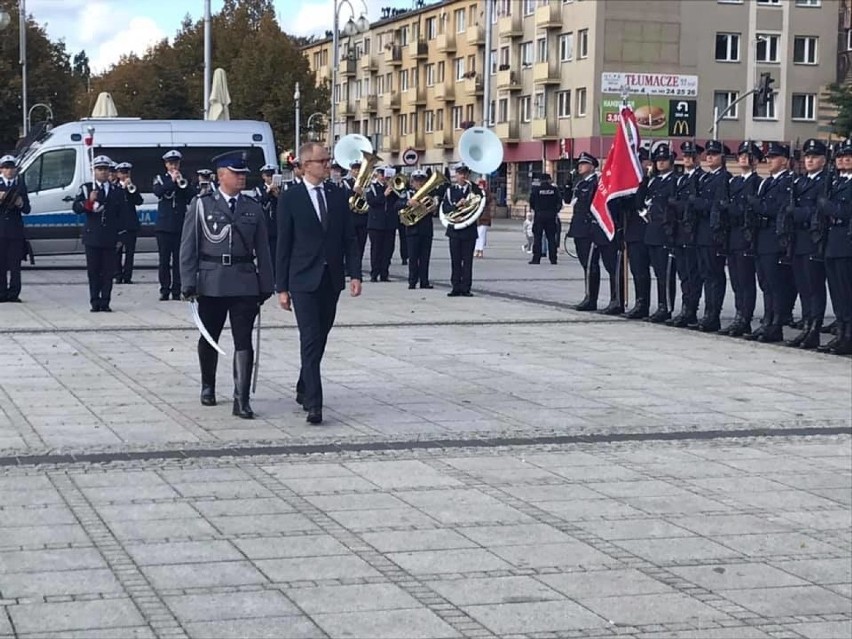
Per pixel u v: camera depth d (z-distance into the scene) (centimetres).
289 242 1023
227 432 991
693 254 1661
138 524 739
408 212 2186
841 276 1445
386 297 2055
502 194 7362
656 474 892
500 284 2348
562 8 6594
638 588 657
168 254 1967
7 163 1894
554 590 648
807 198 1481
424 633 583
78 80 7981
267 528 739
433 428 1021
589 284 1869
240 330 1046
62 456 900
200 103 6488
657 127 6247
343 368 1312
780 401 1173
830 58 6438
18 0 5884
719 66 6325
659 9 6238
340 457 916
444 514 778
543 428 1030
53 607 603
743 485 870
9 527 729
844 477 898
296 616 600
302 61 6425
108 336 1522
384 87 9062
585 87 6347
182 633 574
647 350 1476
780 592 658
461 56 7975
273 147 2777
